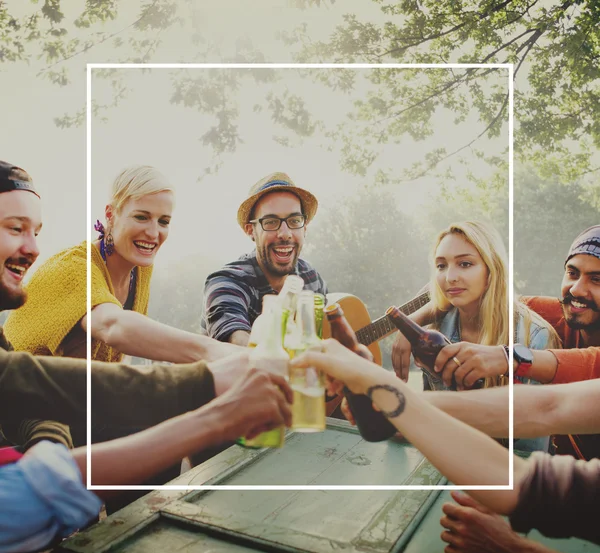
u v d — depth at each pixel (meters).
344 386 1.51
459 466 1.13
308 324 1.47
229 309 2.09
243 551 1.05
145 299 2.11
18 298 1.82
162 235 2.06
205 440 1.47
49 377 1.60
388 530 1.11
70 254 1.94
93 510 1.48
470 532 1.08
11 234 1.78
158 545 1.07
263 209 2.17
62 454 1.46
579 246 1.99
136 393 1.62
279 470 1.42
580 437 1.90
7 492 1.40
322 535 1.08
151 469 1.46
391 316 2.12
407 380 2.16
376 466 1.44
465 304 2.20
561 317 2.07
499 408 1.58
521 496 1.11
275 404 1.47
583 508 1.09
